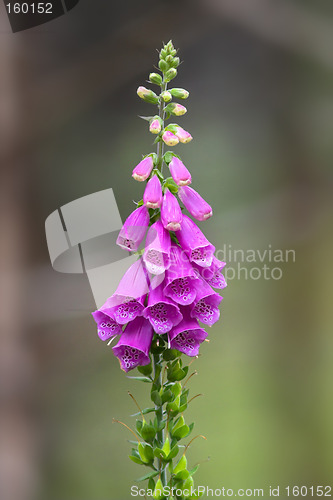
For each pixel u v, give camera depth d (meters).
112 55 2.98
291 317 2.79
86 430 2.28
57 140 2.84
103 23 2.97
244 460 2.10
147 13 3.02
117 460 2.19
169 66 1.22
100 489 2.08
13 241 2.52
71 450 2.21
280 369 2.57
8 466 2.21
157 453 1.22
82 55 2.91
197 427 2.25
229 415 2.31
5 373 2.37
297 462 2.14
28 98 2.65
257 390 2.43
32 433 2.30
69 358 2.49
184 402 1.23
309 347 2.69
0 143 2.60
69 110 2.88
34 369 2.41
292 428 2.26
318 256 2.94
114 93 3.04
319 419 2.34
